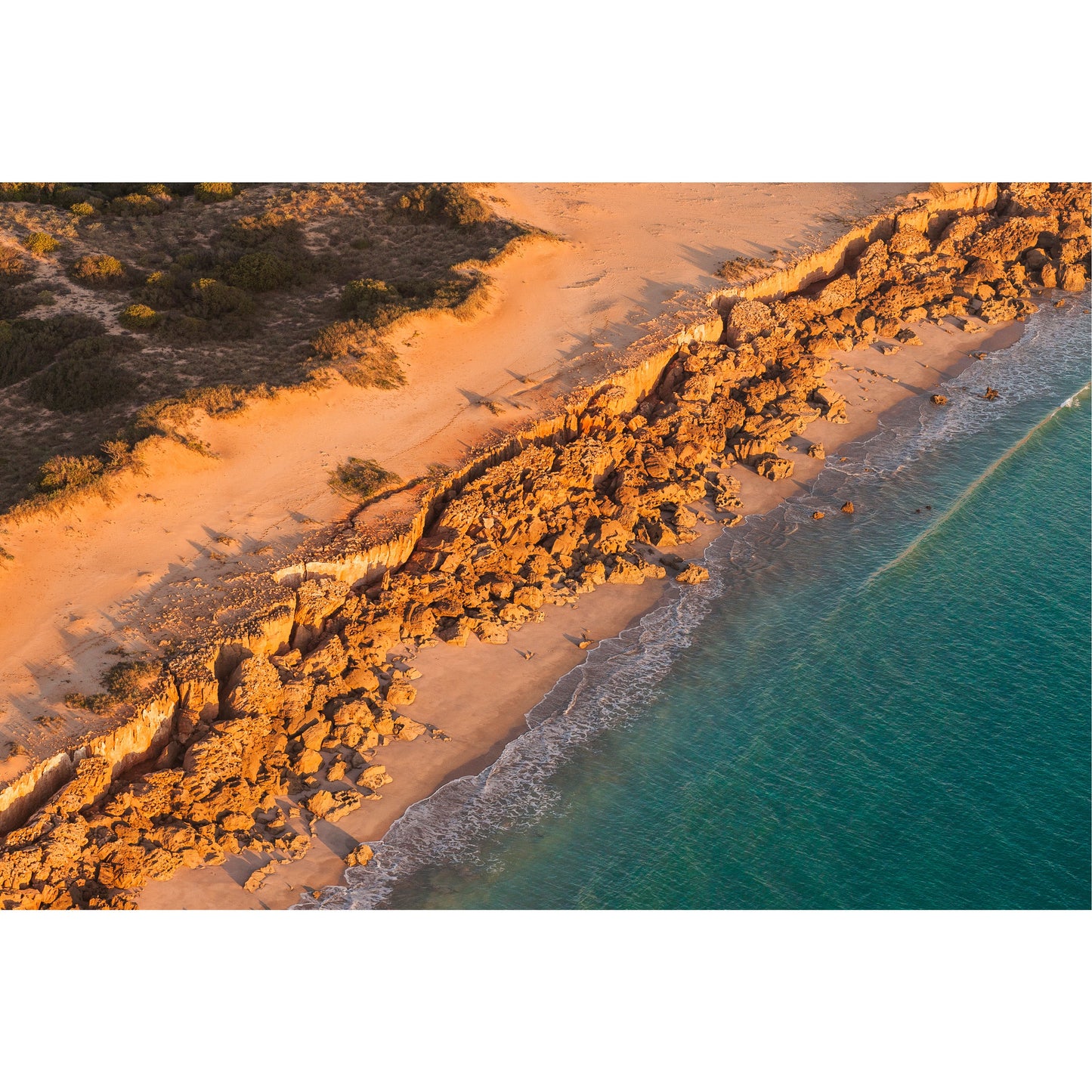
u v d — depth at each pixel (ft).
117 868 129.49
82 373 200.13
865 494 199.31
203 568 162.40
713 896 132.26
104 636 150.41
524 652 165.07
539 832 140.15
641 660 164.76
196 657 147.13
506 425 195.00
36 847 127.24
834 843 138.51
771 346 228.43
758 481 203.21
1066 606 173.68
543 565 178.29
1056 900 131.95
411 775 146.51
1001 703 157.07
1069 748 150.41
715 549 186.39
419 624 165.17
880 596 175.63
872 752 150.20
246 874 132.57
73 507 168.04
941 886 133.39
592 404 203.92
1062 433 215.10
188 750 142.51
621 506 190.90
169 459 178.60
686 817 142.00
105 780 136.05
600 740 152.35
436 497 181.16
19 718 138.31
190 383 200.44
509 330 221.87
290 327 223.92
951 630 169.58
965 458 208.23
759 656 165.37
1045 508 195.00
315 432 190.80
